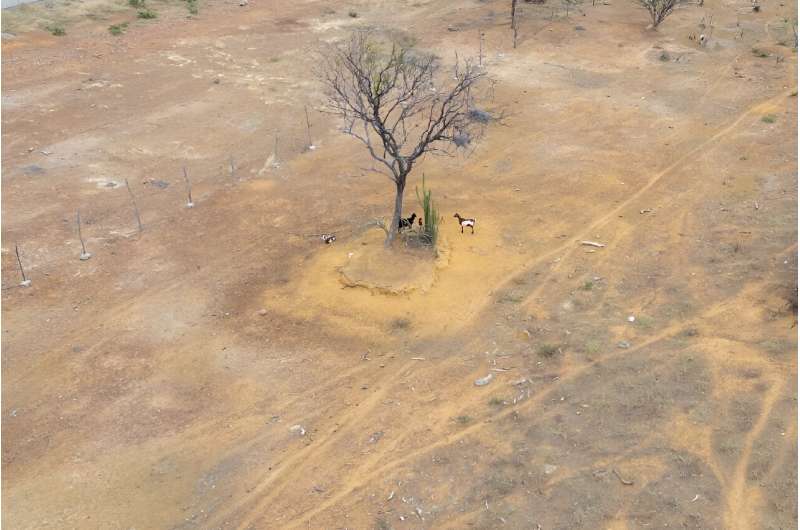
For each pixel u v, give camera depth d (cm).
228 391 1317
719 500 1009
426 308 1523
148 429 1234
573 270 1627
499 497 1048
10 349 1432
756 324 1388
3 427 1243
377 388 1308
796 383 1211
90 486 1120
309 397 1295
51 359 1407
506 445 1147
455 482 1084
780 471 1045
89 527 1048
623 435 1144
